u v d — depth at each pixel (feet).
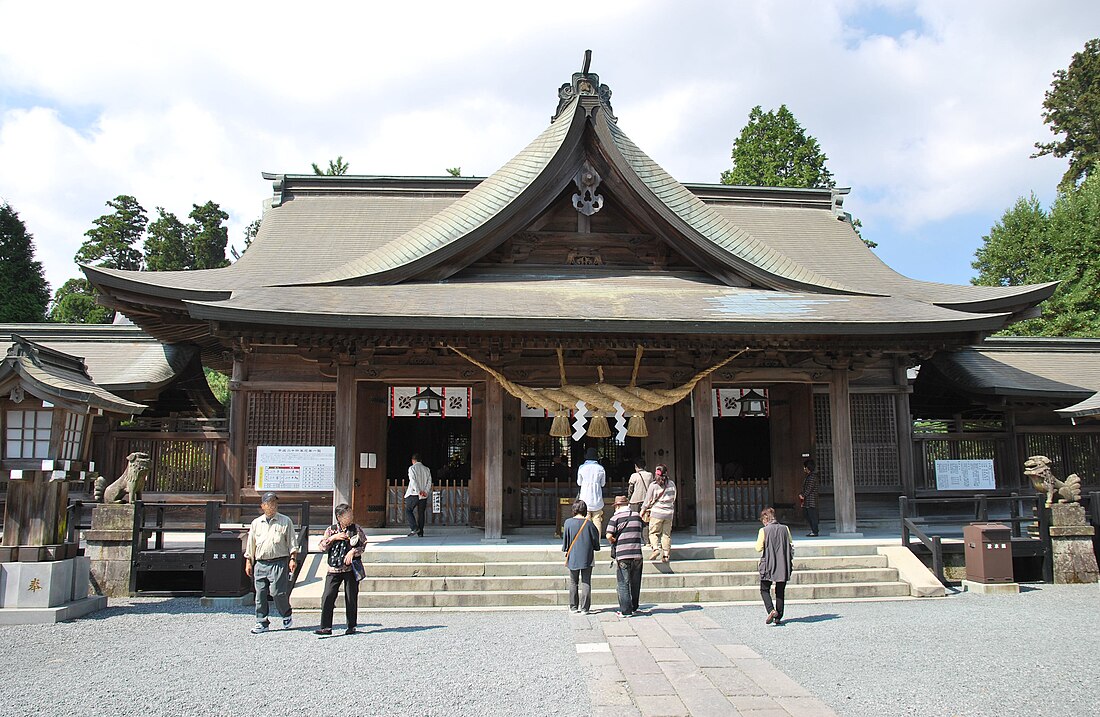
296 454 53.78
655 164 54.60
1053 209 115.75
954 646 28.89
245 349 47.78
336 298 45.50
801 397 56.70
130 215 197.77
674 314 44.21
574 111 51.06
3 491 53.52
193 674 25.16
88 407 34.32
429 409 55.21
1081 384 65.77
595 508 44.86
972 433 61.52
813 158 134.62
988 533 42.57
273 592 31.94
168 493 54.85
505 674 24.91
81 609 35.09
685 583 40.06
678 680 23.98
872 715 20.76
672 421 57.36
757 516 57.88
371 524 54.19
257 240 69.92
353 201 77.30
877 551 44.16
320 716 20.88
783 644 29.19
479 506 54.75
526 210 51.16
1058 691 22.99
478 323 42.11
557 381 50.96
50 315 158.51
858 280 66.59
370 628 32.71
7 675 25.11
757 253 53.72
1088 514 48.78
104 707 21.75
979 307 55.21
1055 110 164.14
